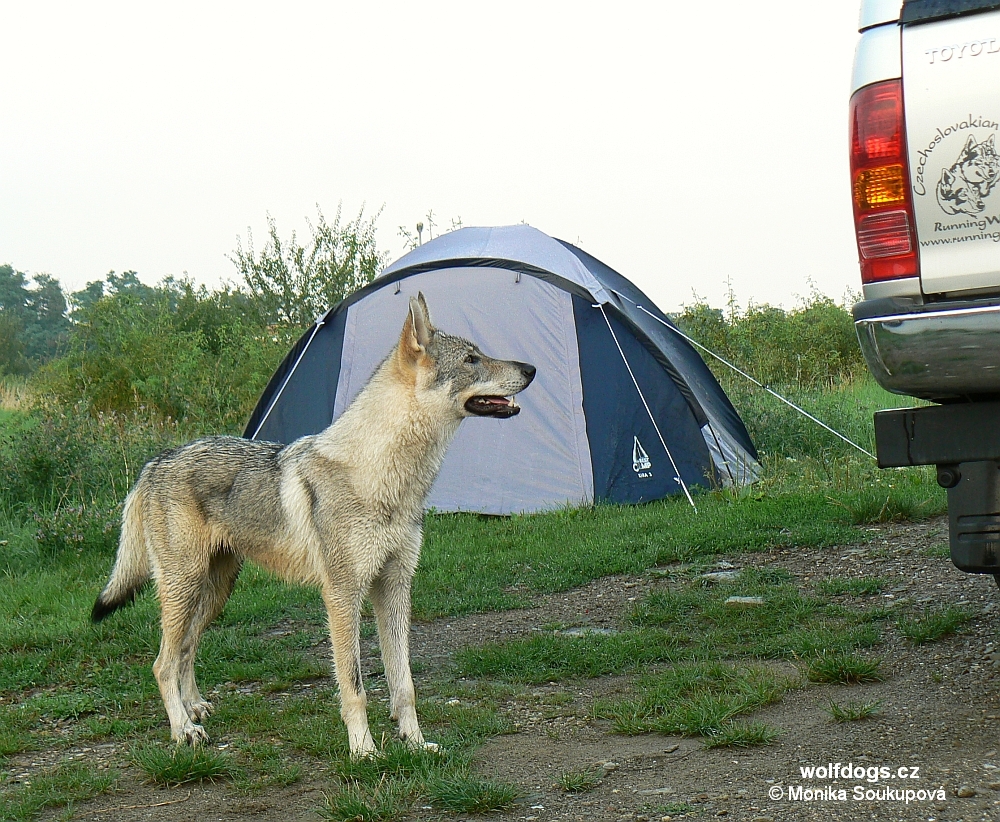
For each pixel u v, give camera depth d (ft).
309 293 64.23
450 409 14.42
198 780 12.38
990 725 11.22
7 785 12.64
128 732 14.70
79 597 23.49
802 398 39.91
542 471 30.83
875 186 10.70
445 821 10.46
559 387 31.04
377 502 13.80
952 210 10.31
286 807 11.41
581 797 10.73
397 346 14.19
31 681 17.43
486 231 34.55
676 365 30.99
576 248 34.14
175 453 15.71
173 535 15.06
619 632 17.56
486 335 31.45
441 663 17.22
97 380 53.01
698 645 16.35
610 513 28.66
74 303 66.03
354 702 13.26
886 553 20.85
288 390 32.86
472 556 25.18
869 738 11.39
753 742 11.69
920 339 10.45
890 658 14.48
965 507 10.84
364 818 10.62
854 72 10.94
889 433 11.15
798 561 21.38
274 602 21.66
